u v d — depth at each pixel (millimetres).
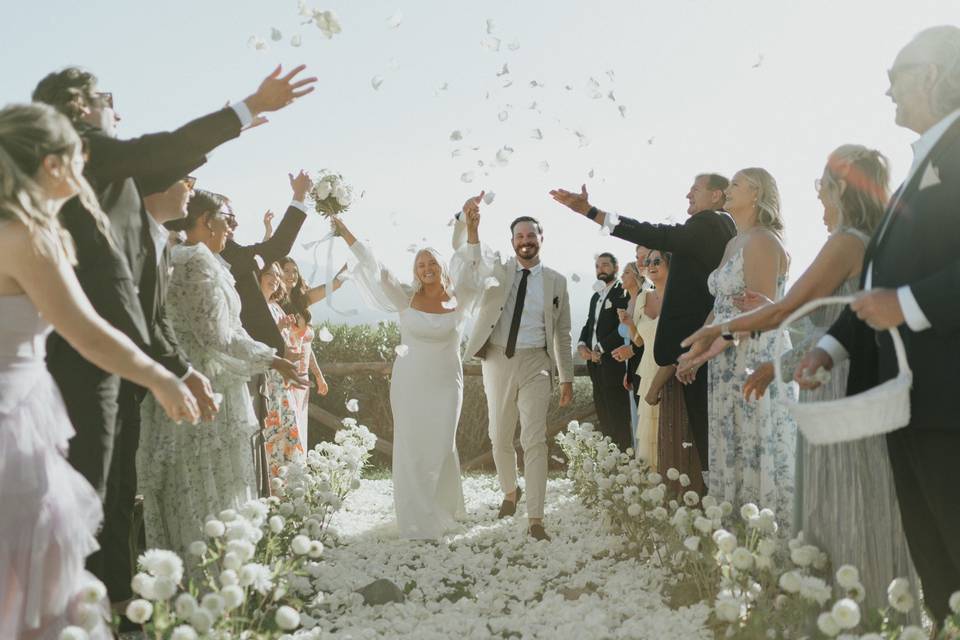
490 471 10422
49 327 2447
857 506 3047
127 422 3504
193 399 2510
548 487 7965
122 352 2402
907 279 2439
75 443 3057
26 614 2311
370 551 5277
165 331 3523
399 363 5887
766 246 3980
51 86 3260
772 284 3963
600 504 5836
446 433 5812
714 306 4230
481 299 6027
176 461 3883
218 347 3945
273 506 4656
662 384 5199
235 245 5281
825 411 2336
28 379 2375
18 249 2271
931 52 2445
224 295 4016
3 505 2291
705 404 4773
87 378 3086
